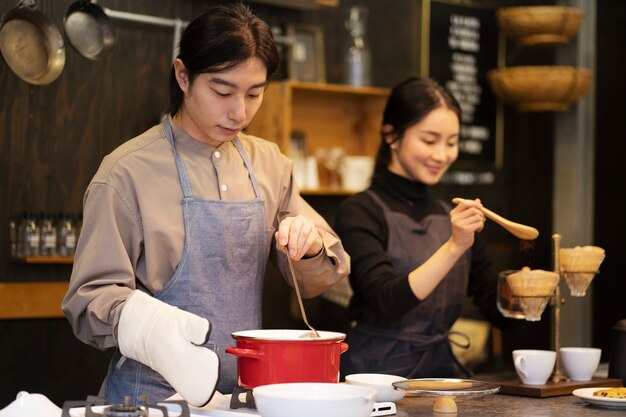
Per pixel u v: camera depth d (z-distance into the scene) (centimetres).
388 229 276
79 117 338
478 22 446
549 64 466
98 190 203
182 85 205
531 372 223
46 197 331
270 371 172
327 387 162
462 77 442
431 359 273
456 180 444
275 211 228
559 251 243
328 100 402
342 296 370
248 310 215
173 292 206
